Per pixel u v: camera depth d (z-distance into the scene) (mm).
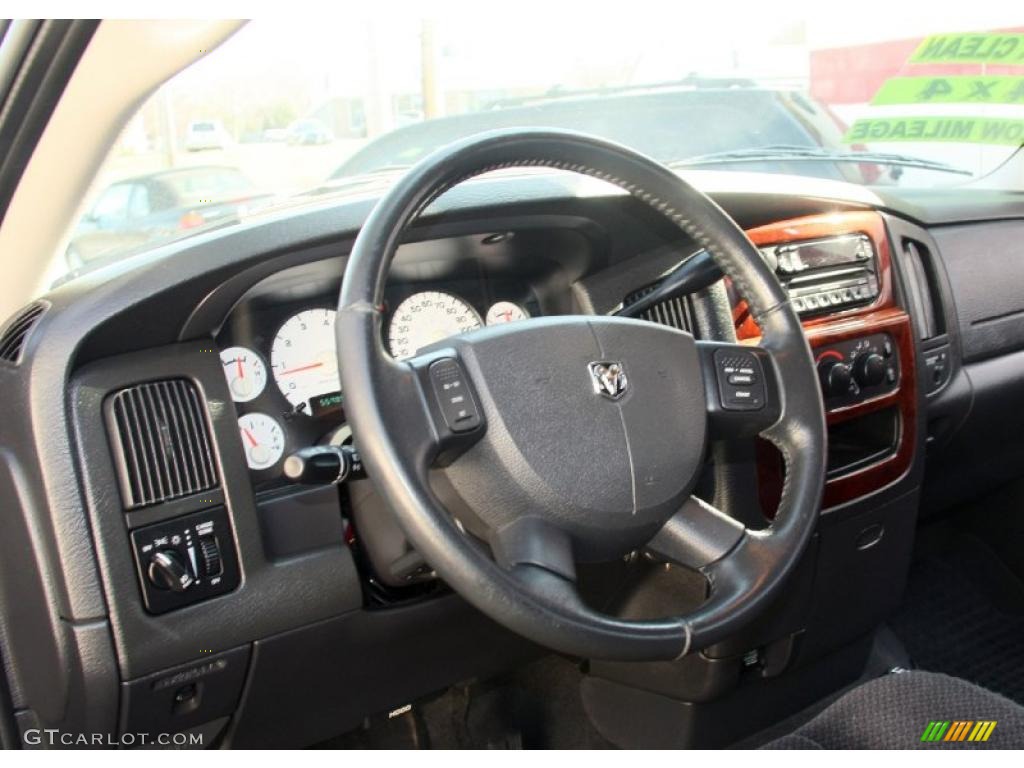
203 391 1292
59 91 1211
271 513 1369
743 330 1643
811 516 1188
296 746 1529
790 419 1233
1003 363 2299
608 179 1227
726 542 1148
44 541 1207
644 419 1126
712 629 1068
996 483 2414
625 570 1659
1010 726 886
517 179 1465
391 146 2104
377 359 1013
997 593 2422
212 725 1387
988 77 2547
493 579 965
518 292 1690
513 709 1949
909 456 1918
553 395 1087
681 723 1786
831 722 973
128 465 1229
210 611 1284
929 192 2496
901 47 3211
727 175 1740
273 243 1276
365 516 1433
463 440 1040
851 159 2285
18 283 1410
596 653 993
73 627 1204
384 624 1460
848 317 1812
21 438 1214
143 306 1217
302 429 1470
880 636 2234
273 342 1438
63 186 1330
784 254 1730
